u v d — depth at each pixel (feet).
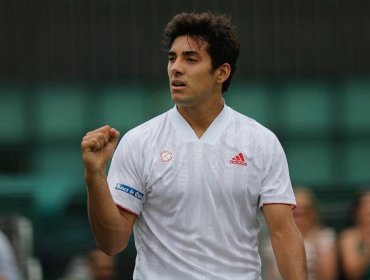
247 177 37.47
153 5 87.40
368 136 86.94
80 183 82.28
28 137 85.97
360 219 61.67
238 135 37.88
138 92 87.04
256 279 38.09
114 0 87.40
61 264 66.39
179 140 37.63
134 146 37.73
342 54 88.12
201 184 37.27
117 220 36.78
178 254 37.37
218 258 37.42
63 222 68.23
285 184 37.99
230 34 38.06
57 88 87.10
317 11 87.97
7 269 57.11
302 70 87.76
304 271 37.70
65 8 87.45
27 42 87.25
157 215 37.63
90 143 35.86
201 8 87.20
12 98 86.79
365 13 88.33
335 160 86.28
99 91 87.20
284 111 87.30
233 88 87.10
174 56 37.83
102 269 64.54
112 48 87.40
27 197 67.77
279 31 87.66
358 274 61.31
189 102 37.42
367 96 87.45
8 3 87.25
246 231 37.73
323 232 61.77
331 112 87.40
